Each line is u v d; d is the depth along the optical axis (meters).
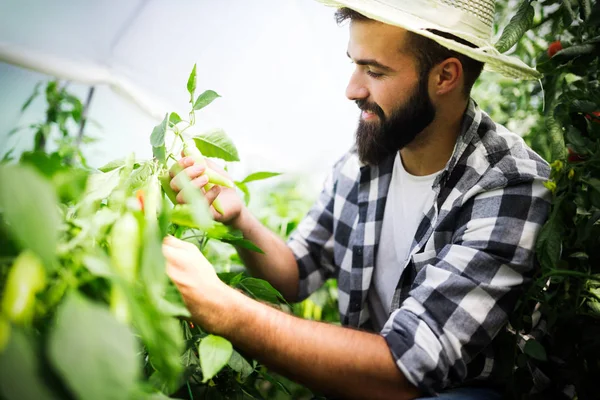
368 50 1.12
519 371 1.04
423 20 1.08
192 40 2.04
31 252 0.53
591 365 1.02
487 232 1.07
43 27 1.74
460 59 1.12
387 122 1.15
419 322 1.00
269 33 2.17
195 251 0.89
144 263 0.58
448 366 0.99
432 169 1.23
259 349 0.93
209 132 1.02
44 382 0.50
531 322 1.08
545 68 1.14
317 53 2.31
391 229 1.28
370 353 0.97
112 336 0.50
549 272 0.99
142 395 0.62
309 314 1.54
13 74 1.74
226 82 2.27
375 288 1.32
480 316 1.01
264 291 1.10
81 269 0.58
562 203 1.01
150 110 2.05
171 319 0.65
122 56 1.93
